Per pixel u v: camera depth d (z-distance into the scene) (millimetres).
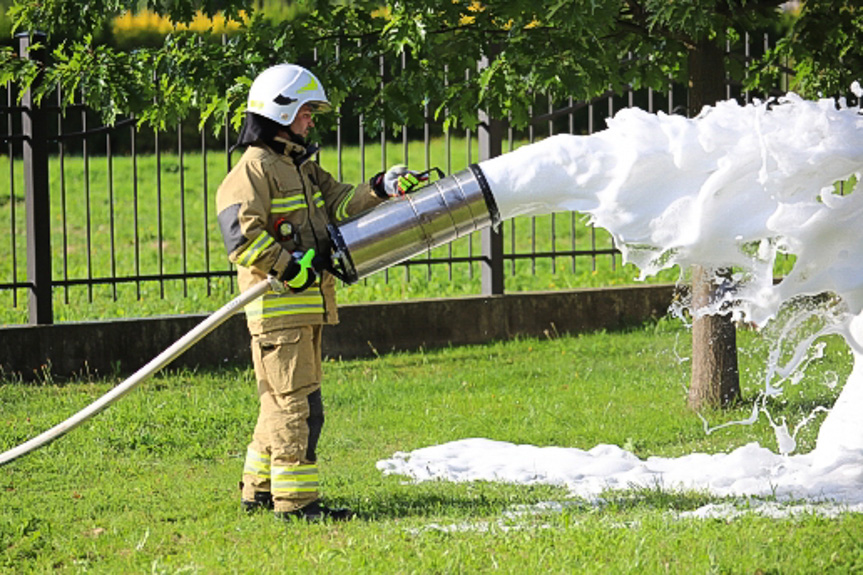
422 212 18266
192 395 29359
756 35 43906
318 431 18656
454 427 26266
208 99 25797
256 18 24234
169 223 65250
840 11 26781
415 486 20812
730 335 27109
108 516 19281
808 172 17234
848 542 15562
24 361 31422
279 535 17391
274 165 18359
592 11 21562
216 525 18281
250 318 18531
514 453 23453
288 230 18141
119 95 24672
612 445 23734
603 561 15250
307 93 18531
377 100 24750
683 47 27938
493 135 36594
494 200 18234
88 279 32781
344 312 35406
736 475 21172
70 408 27734
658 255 18234
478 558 15508
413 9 23047
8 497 20625
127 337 32594
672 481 20875
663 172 17750
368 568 15117
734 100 18188
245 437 25484
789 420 25844
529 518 17953
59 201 70750
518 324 37781
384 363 34375
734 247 17922
